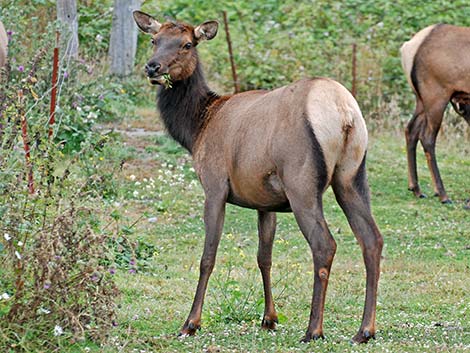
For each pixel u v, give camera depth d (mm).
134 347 12766
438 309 16031
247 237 20922
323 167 12547
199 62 15133
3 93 15031
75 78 25922
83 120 24500
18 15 26500
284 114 12875
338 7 36438
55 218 12328
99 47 33031
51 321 12031
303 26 35750
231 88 31938
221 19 37062
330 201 24047
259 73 32094
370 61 32781
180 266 18406
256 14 36969
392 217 22953
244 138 13422
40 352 11781
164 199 23125
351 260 19469
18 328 11883
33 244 12188
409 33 34688
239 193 13773
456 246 20688
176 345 12977
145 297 16109
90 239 12156
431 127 24875
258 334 13648
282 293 16750
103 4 36938
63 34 25797
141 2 33688
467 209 23844
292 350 12508
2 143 13234
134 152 26203
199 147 14406
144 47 35094
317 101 12602
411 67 25062
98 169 19594
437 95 24766
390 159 27766
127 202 22109
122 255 17641
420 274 18500
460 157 28672
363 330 12969
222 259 18953
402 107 31984
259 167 13156
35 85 22484
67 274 12047
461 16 35969
